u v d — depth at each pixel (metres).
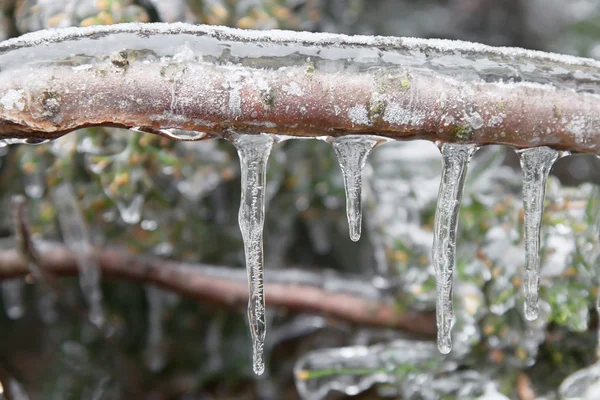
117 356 1.05
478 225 0.94
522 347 0.92
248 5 0.99
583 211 0.94
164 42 0.80
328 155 1.03
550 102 0.81
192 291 1.00
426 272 0.96
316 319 1.04
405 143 1.02
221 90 0.80
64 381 1.05
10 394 0.95
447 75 0.81
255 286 0.83
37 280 1.00
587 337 0.93
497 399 0.91
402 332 0.98
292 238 1.08
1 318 1.11
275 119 0.80
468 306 0.93
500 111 0.81
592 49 1.28
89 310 1.06
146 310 1.08
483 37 1.38
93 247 1.00
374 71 0.80
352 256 1.08
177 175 0.96
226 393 1.06
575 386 0.89
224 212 1.05
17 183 1.00
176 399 1.07
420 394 0.93
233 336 1.06
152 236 0.99
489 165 0.98
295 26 1.02
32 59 0.80
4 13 0.98
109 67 0.80
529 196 0.83
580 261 0.92
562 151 0.83
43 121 0.80
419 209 0.99
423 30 1.30
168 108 0.80
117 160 0.94
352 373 0.94
